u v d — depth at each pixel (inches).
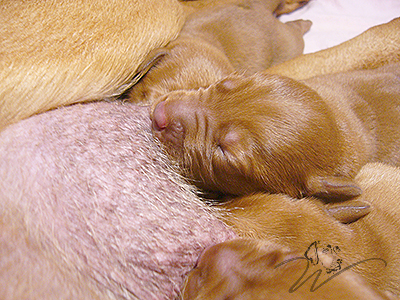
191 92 7.3
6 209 5.0
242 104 6.9
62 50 6.8
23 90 6.5
